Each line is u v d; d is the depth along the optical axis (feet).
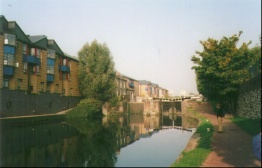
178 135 94.07
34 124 120.47
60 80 183.52
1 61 125.90
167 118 198.59
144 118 196.95
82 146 69.00
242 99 104.01
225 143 55.06
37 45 154.81
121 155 57.26
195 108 202.49
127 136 90.38
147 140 81.30
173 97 266.57
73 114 165.17
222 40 115.14
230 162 40.04
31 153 58.90
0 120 97.55
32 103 139.54
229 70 108.99
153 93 422.41
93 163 49.73
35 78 153.38
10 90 121.19
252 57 111.34
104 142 75.97
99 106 191.93
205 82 124.98
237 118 104.99
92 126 122.11
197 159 41.70
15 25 137.28
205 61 121.29
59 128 109.91
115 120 167.02
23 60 142.51
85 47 199.52
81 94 208.13
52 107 162.09
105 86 192.85
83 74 197.36
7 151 60.59
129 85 339.16
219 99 138.62
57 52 178.19
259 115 75.15
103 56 196.03
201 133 73.20
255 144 35.06
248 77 106.83
